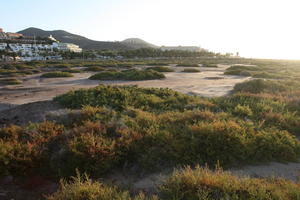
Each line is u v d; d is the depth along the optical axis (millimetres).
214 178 3635
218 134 5332
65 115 7797
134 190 3896
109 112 7887
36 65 47875
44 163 4883
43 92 15641
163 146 5215
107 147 4910
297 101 9422
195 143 5098
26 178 4484
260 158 4996
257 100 10273
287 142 5473
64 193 3498
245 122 6602
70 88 17234
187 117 7004
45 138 5723
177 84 18938
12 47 135125
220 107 9188
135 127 6223
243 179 3795
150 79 22500
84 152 4727
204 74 28609
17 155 4719
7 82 20438
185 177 3738
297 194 3291
